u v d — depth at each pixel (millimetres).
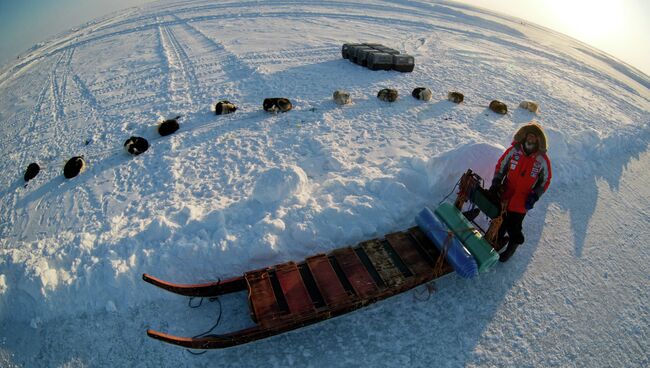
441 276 4680
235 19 21062
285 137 8172
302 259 5129
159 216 5602
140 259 4965
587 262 5469
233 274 4949
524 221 6051
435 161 6242
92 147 8695
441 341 4301
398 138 8094
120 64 14875
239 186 6555
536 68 14719
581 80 14055
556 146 7457
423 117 9203
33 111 11719
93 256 5141
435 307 4648
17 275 4930
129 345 4301
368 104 9828
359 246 4906
